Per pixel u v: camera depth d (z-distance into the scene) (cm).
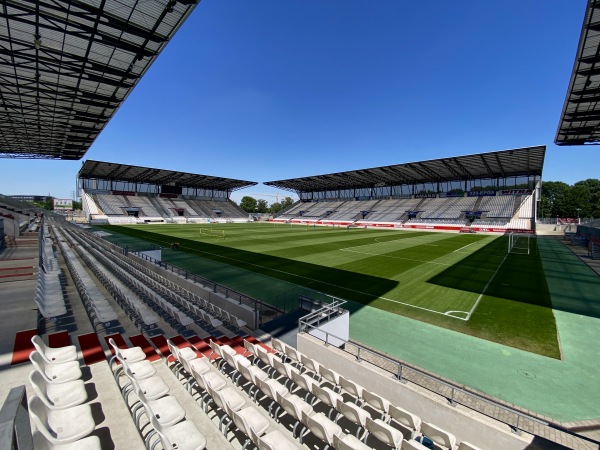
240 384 605
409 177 6309
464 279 1673
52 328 779
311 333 794
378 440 478
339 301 1149
